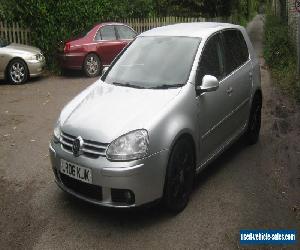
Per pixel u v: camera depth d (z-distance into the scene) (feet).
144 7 59.67
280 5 69.21
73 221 14.76
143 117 14.06
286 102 30.86
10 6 46.21
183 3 72.02
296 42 43.04
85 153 13.85
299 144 21.98
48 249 13.16
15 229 14.33
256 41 76.69
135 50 18.40
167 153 14.02
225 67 18.31
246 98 20.03
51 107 31.32
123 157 13.26
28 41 47.73
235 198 16.17
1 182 18.01
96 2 50.29
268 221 14.57
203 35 17.79
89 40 44.39
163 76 16.43
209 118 16.60
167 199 14.40
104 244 13.37
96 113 14.74
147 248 13.10
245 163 19.54
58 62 46.83
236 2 87.56
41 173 18.94
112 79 17.42
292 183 17.43
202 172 18.60
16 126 26.32
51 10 47.44
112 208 13.60
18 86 39.55
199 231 13.98
